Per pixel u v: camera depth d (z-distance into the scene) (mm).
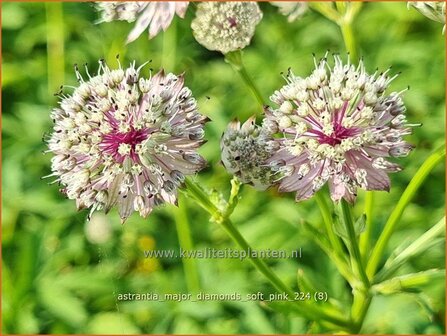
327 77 168
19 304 260
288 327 250
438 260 250
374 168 165
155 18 172
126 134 167
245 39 186
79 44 340
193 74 330
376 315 248
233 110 309
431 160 188
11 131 306
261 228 272
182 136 169
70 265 287
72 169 169
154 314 270
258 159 176
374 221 270
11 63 341
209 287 263
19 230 293
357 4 196
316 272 258
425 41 327
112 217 287
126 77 170
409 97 302
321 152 165
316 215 270
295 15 188
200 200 182
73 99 172
